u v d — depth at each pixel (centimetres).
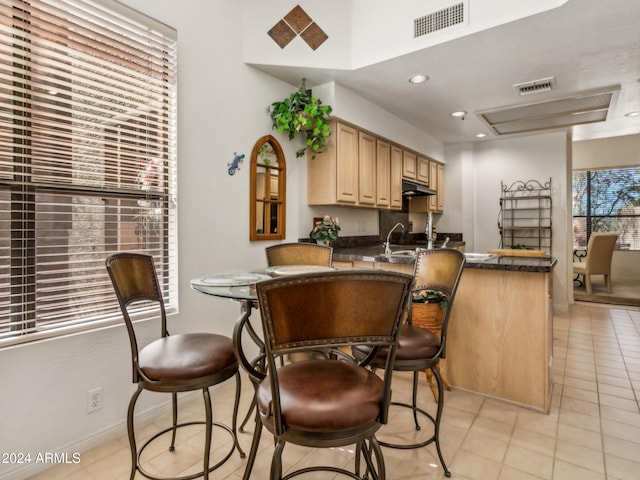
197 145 236
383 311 101
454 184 537
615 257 707
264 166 287
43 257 172
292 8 275
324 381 115
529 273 224
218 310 252
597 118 409
